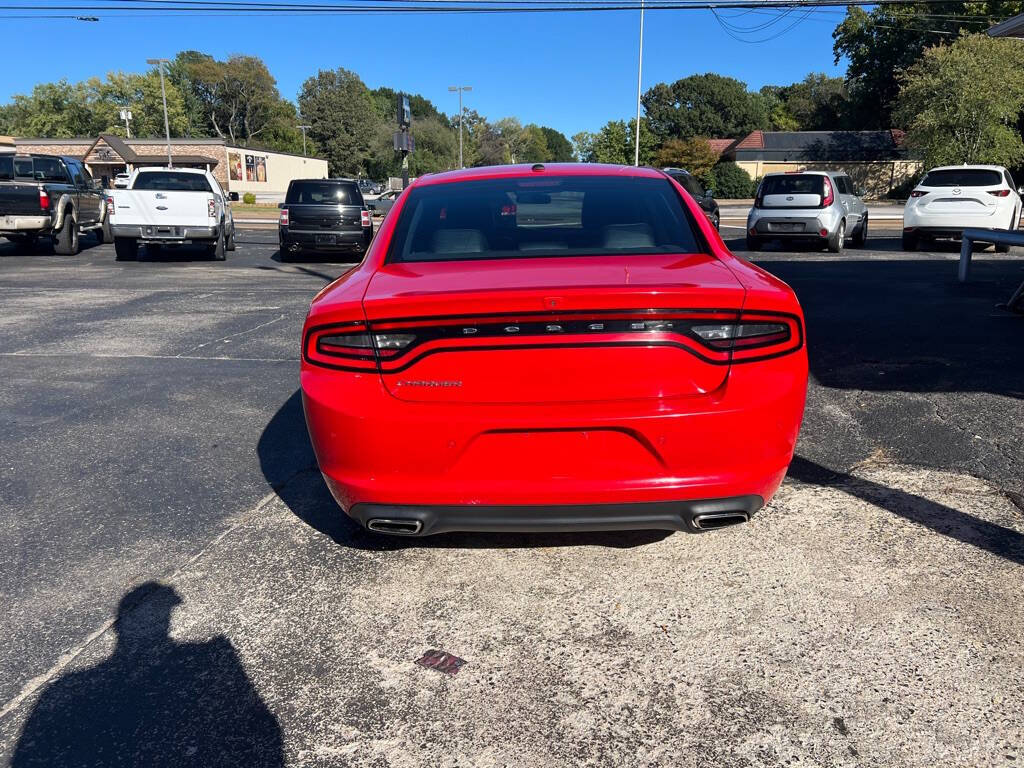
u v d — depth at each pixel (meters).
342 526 3.51
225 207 16.62
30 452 4.48
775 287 2.70
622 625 2.70
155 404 5.39
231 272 13.56
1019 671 2.39
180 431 4.82
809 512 3.51
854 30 64.31
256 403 5.39
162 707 2.34
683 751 2.11
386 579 3.05
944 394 5.19
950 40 55.53
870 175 63.09
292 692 2.40
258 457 4.38
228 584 3.03
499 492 2.56
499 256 3.16
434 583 3.01
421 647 2.61
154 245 19.14
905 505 3.55
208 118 109.00
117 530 3.50
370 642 2.64
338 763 2.10
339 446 2.65
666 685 2.38
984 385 5.38
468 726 2.23
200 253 17.53
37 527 3.54
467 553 3.24
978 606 2.74
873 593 2.84
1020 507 3.50
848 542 3.22
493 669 2.48
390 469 2.62
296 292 10.76
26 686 2.45
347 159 110.31
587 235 3.27
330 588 2.99
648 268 2.88
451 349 2.54
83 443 4.62
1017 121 45.44
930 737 2.13
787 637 2.60
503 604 2.86
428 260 3.18
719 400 2.54
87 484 4.02
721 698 2.31
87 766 2.11
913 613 2.71
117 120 98.94
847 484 3.80
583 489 2.54
